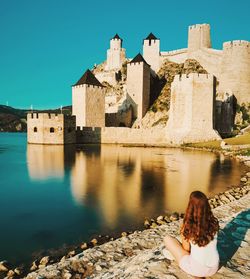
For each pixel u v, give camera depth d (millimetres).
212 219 5176
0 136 118625
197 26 82438
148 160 33125
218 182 20859
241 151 38969
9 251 9789
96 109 65500
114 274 6883
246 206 12930
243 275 5848
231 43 74250
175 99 56000
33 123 54375
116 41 97188
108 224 12148
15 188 18906
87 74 66062
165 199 16047
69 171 25516
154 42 87188
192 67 80250
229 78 74500
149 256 7059
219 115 66875
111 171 25469
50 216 13242
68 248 9953
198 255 5121
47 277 7637
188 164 30016
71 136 55656
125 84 82750
